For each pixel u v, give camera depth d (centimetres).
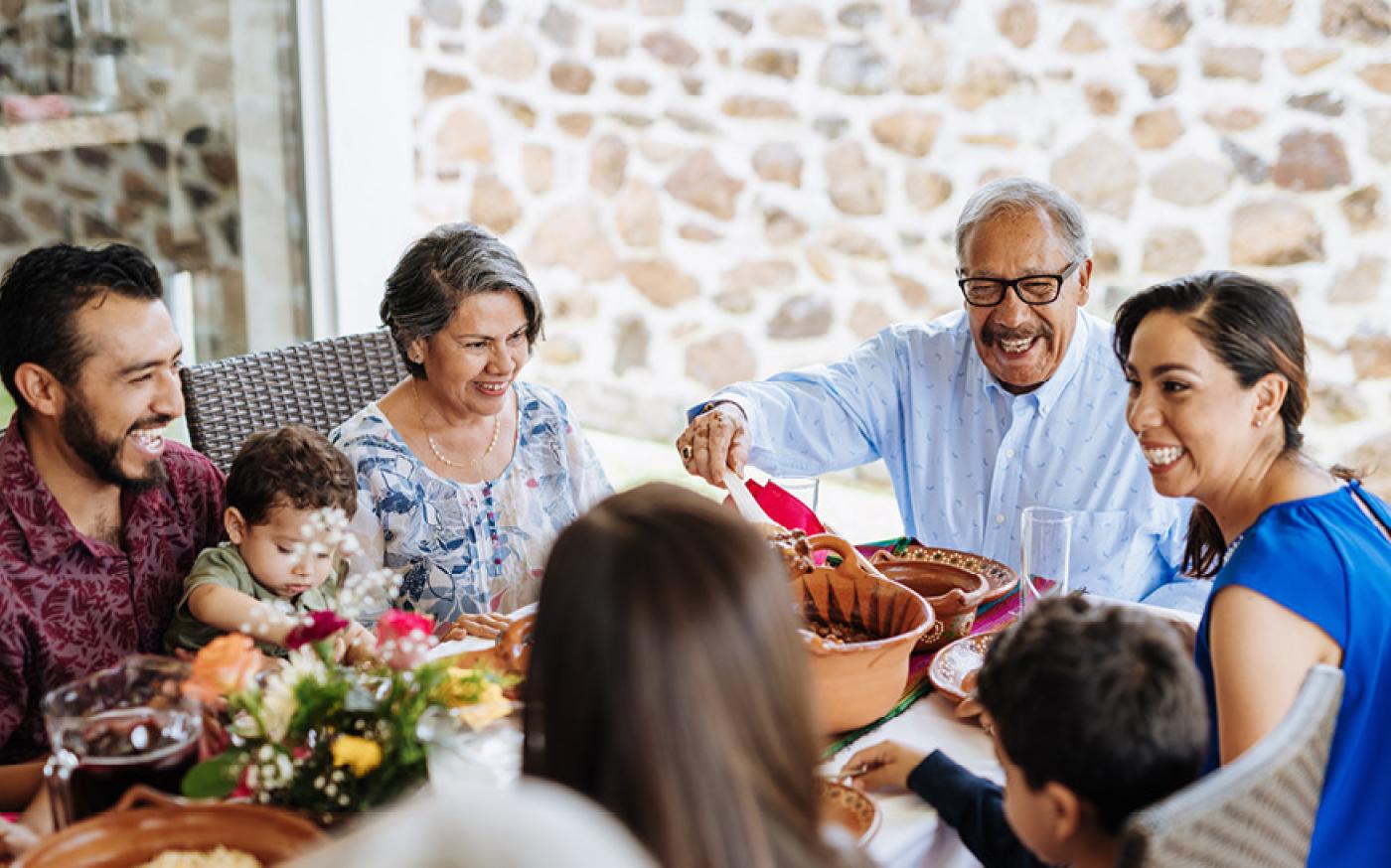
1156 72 402
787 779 93
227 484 198
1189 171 405
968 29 423
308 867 61
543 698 94
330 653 141
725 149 468
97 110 379
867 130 445
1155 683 123
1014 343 242
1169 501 253
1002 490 259
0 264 370
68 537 182
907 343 267
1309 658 153
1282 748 128
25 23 361
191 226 405
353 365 281
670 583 91
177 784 137
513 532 233
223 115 404
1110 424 252
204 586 191
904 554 215
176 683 134
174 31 388
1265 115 392
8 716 181
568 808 63
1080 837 129
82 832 122
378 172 434
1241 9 388
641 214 486
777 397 258
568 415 245
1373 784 158
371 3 420
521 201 504
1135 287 420
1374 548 160
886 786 158
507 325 218
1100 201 418
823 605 186
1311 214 392
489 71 496
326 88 414
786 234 466
